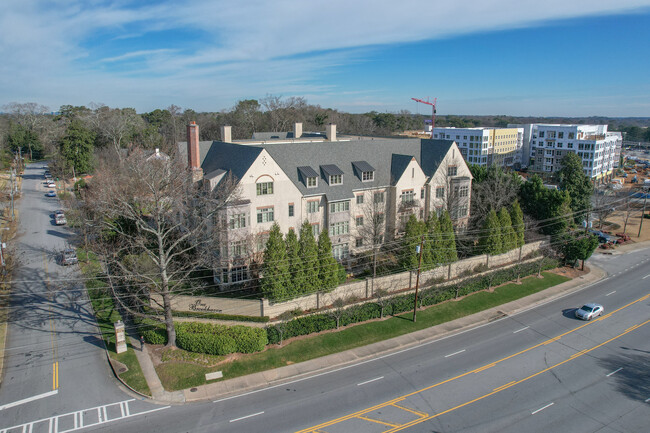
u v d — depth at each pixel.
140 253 48.41
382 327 41.94
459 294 48.88
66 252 53.69
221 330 37.66
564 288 53.16
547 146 140.25
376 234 52.22
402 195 58.06
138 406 30.09
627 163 184.12
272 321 40.28
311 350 37.72
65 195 83.44
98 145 122.62
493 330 42.56
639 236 76.31
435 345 39.50
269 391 32.19
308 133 80.69
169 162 43.78
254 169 46.31
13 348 36.78
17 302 44.72
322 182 52.62
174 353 36.22
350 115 166.00
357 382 33.50
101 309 43.38
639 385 33.50
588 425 28.78
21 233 66.00
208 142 59.94
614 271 59.34
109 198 40.44
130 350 36.62
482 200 65.81
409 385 33.12
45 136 141.25
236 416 29.23
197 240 44.03
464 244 59.88
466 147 148.75
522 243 57.69
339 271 44.66
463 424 28.62
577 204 76.19
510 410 30.20
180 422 28.53
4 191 92.19
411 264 47.94
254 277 47.56
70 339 38.41
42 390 31.48
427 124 178.38
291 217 49.91
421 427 28.25
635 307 48.00
